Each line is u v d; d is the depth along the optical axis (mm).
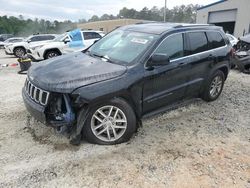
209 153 3854
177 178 3273
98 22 55906
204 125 4812
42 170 3361
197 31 5266
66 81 3654
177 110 5480
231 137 4391
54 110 3684
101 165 3486
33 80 3916
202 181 3232
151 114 4562
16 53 18453
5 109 5383
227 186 3162
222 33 5992
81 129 3711
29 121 4734
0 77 8844
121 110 3920
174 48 4688
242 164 3609
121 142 4039
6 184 3100
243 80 8625
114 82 3797
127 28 5242
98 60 4391
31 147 3867
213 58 5516
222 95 6711
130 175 3303
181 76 4809
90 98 3596
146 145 4016
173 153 3820
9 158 3592
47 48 12938
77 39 13445
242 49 10047
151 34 4621
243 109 5734
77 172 3336
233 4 29266
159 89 4461
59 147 3877
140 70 4098
